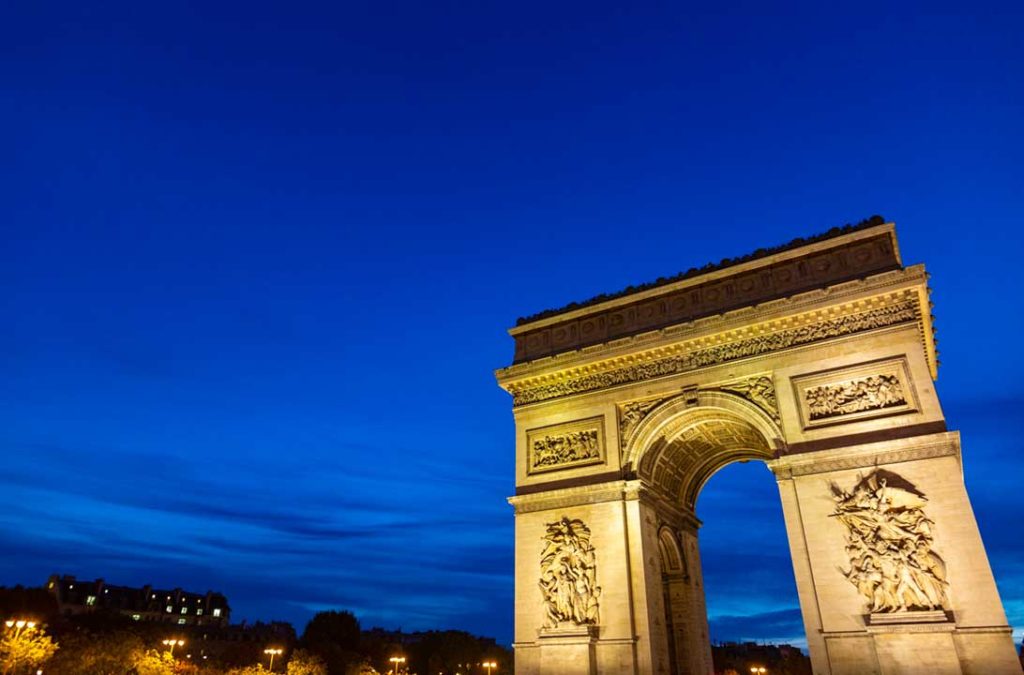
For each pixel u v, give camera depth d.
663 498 77.44
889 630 54.31
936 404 59.53
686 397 70.56
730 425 75.00
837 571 58.28
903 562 55.78
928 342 71.38
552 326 83.44
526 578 71.75
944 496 56.47
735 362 69.44
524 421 79.50
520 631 70.12
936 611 53.66
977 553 53.91
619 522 69.25
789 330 68.19
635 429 72.56
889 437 60.28
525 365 80.38
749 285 72.75
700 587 83.56
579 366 77.12
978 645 51.59
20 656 93.75
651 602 66.81
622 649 64.56
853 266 68.06
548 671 66.56
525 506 74.75
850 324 65.56
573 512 71.88
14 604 172.88
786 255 71.25
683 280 76.19
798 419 64.44
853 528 58.78
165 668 130.75
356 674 190.00
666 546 78.62
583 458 74.25
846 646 55.94
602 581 67.94
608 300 80.50
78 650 125.06
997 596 52.28
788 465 62.97
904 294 63.53
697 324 71.69
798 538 60.66
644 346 73.81
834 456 61.47
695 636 77.50
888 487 58.34
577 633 66.25
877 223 68.75
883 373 62.62
